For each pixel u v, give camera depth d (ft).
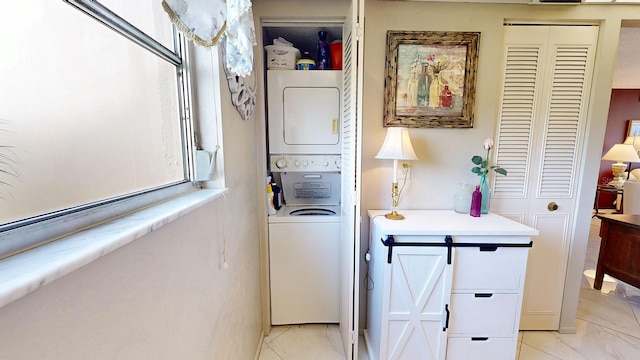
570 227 5.89
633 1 4.98
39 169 1.39
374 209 5.78
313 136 5.87
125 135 2.12
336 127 5.84
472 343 4.71
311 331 6.17
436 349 4.71
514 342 4.69
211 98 3.28
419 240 4.49
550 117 5.58
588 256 10.62
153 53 2.47
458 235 4.44
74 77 1.61
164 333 2.07
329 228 5.98
